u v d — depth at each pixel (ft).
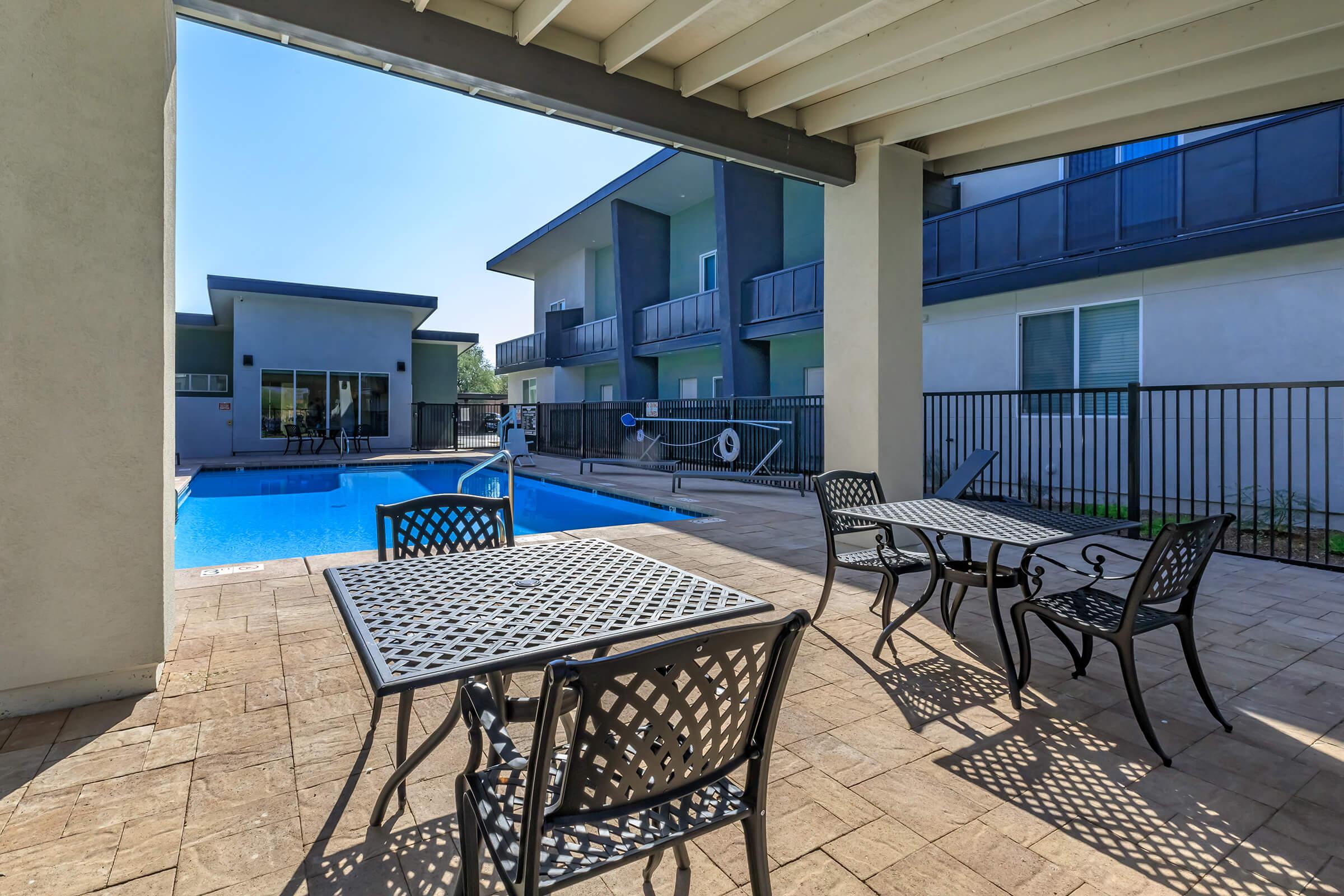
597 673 3.71
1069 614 8.66
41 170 8.23
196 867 5.67
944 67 14.74
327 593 13.52
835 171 18.24
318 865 5.72
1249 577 15.76
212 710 8.56
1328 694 9.32
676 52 14.60
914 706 8.95
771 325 42.04
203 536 25.29
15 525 8.20
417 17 12.05
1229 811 6.62
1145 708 8.86
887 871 5.73
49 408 8.36
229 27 11.57
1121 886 5.56
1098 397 27.68
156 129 8.90
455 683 9.53
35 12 8.14
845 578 15.37
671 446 45.60
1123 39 12.39
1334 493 21.62
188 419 49.01
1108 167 26.50
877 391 18.26
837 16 12.01
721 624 7.60
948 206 34.27
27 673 8.29
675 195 53.88
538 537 19.76
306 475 42.57
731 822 4.58
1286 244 21.56
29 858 5.74
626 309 56.90
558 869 3.99
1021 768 7.39
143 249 8.85
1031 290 29.66
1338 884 5.58
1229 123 16.57
